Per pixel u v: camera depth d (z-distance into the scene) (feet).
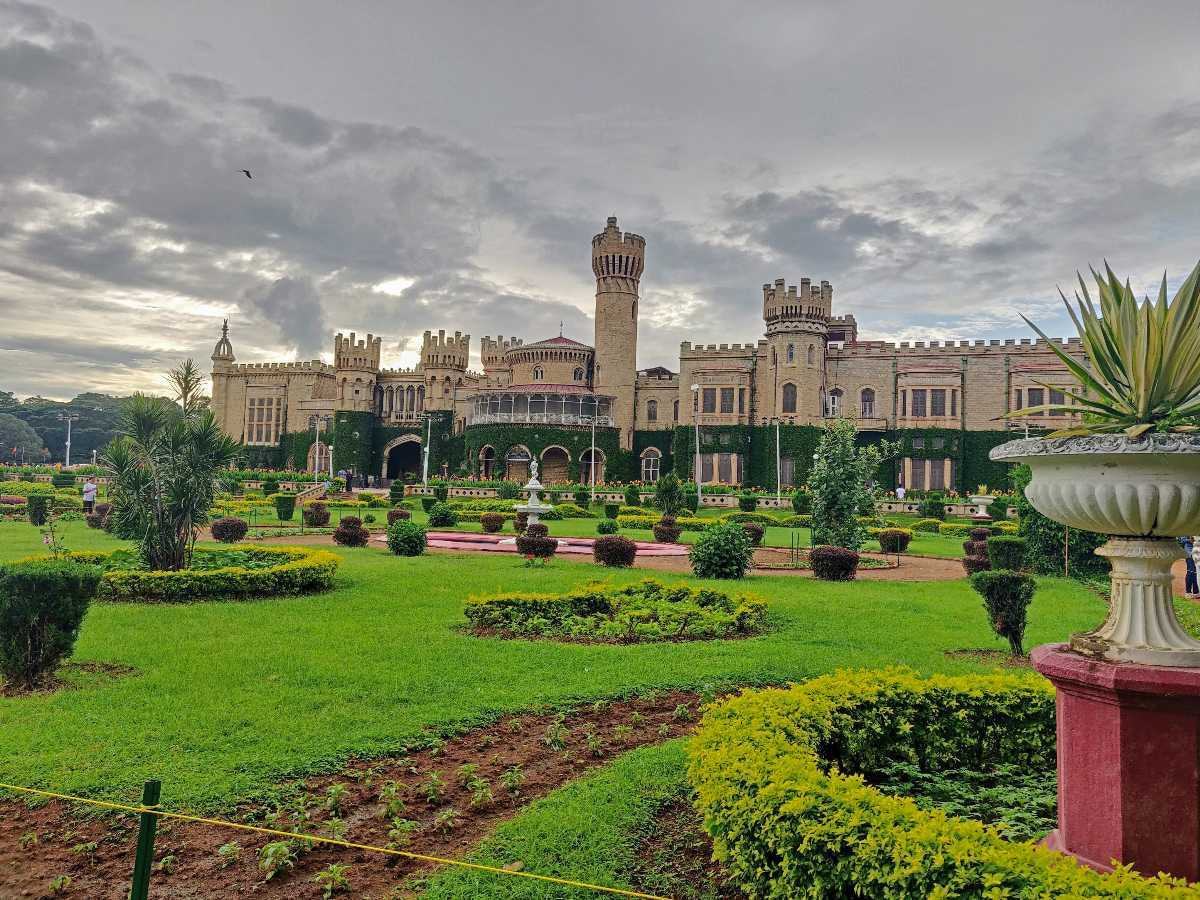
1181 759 16.62
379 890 18.31
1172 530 17.43
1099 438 16.99
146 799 14.80
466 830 21.22
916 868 14.05
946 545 119.14
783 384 245.65
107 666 35.86
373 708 30.09
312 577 57.11
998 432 237.86
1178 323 18.25
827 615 51.26
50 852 19.79
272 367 338.54
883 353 250.98
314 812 21.93
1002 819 20.15
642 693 33.40
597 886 16.83
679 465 260.01
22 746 25.68
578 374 298.97
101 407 511.81
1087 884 13.32
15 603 31.58
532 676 35.01
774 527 150.51
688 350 262.67
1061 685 18.11
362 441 319.06
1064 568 77.00
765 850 16.49
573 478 266.16
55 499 153.28
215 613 47.98
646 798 22.62
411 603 52.85
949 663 38.86
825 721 22.70
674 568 78.23
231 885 18.39
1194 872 16.52
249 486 253.85
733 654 39.75
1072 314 20.56
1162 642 17.61
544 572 69.46
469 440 281.54
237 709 29.50
